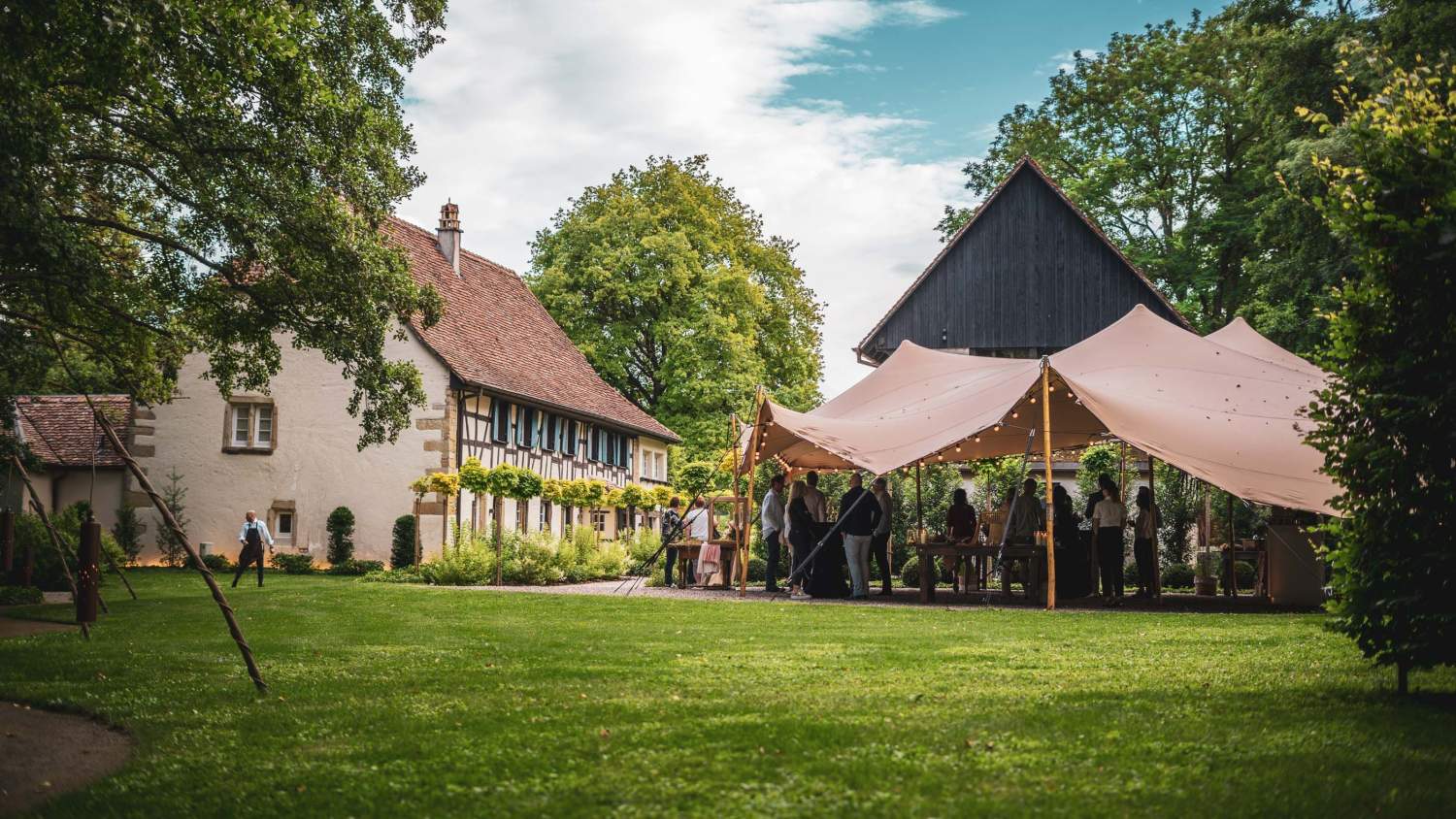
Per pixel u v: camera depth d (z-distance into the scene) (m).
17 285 15.83
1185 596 18.81
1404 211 6.34
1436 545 6.21
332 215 15.95
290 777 4.87
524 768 4.88
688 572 21.52
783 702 6.42
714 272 41.94
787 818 4.06
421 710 6.37
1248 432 15.30
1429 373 6.20
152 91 13.00
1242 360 17.05
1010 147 38.53
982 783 4.47
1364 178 6.42
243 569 19.27
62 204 15.23
